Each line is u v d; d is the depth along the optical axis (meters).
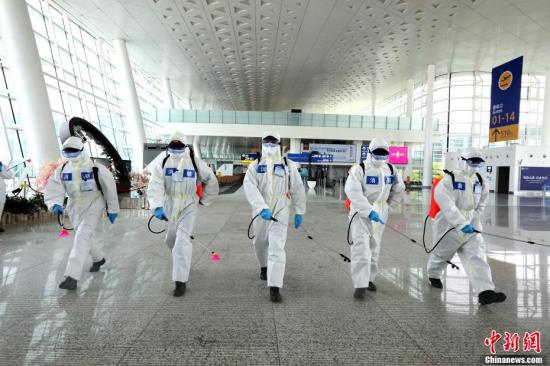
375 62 26.95
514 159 23.94
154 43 22.36
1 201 6.93
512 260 5.28
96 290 3.71
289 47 23.06
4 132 12.55
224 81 33.22
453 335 2.76
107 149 14.60
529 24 19.69
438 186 3.69
